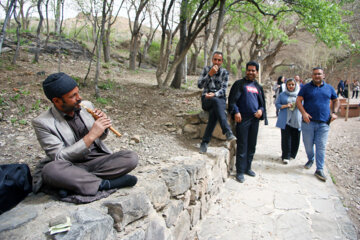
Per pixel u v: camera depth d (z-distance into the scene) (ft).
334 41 24.75
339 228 10.17
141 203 6.69
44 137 6.33
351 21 38.83
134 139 13.99
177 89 33.14
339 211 11.30
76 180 6.07
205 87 13.11
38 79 22.63
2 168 6.07
